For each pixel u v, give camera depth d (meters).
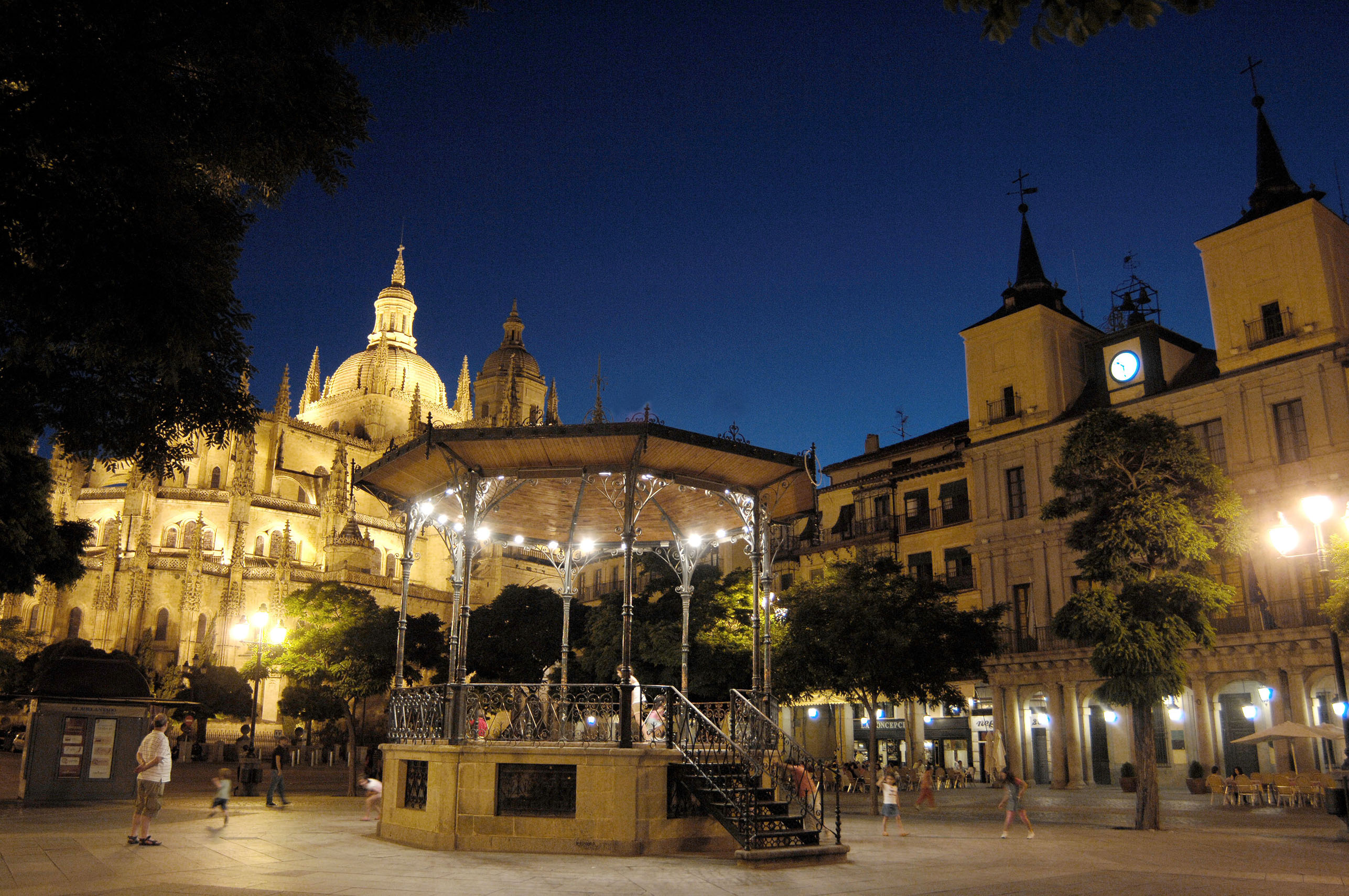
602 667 42.66
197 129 10.17
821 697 50.88
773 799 17.39
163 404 11.91
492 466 19.56
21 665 44.50
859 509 54.81
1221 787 31.36
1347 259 38.69
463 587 18.95
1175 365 43.56
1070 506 27.27
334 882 12.64
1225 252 39.84
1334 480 34.97
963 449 49.25
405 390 115.88
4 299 8.75
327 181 11.27
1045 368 46.34
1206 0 6.23
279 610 78.19
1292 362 36.56
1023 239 51.41
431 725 18.27
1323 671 34.44
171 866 13.88
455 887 12.34
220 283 10.27
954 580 48.66
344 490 90.19
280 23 9.61
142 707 28.39
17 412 11.05
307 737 69.62
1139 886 13.49
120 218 8.96
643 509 24.41
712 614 40.72
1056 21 6.44
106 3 8.88
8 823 20.44
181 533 86.06
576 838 15.97
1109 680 25.33
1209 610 25.83
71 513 84.06
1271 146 40.53
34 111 8.62
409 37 10.93
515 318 131.50
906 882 13.70
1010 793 21.33
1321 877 14.63
